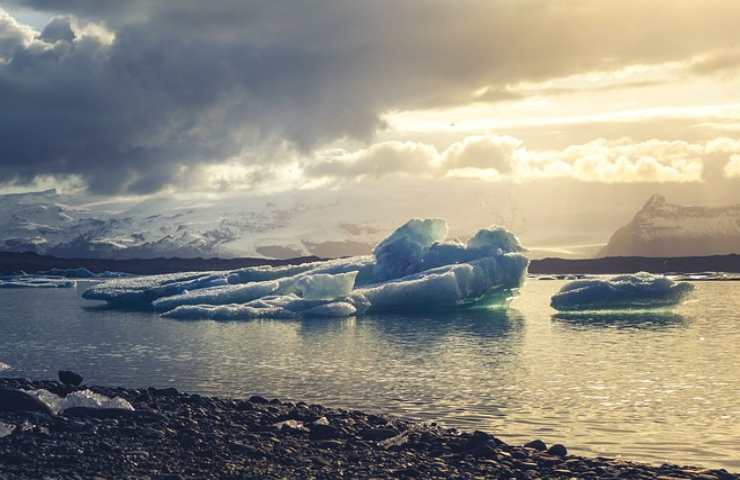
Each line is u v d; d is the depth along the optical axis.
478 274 60.09
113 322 54.56
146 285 71.25
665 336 44.09
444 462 15.33
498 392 25.86
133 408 18.47
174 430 16.39
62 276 187.00
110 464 13.89
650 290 57.62
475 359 34.34
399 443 16.44
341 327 49.34
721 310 65.25
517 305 71.31
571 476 14.84
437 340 41.91
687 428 20.61
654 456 17.89
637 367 31.97
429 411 22.75
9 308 73.94
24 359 35.06
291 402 22.75
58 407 17.50
